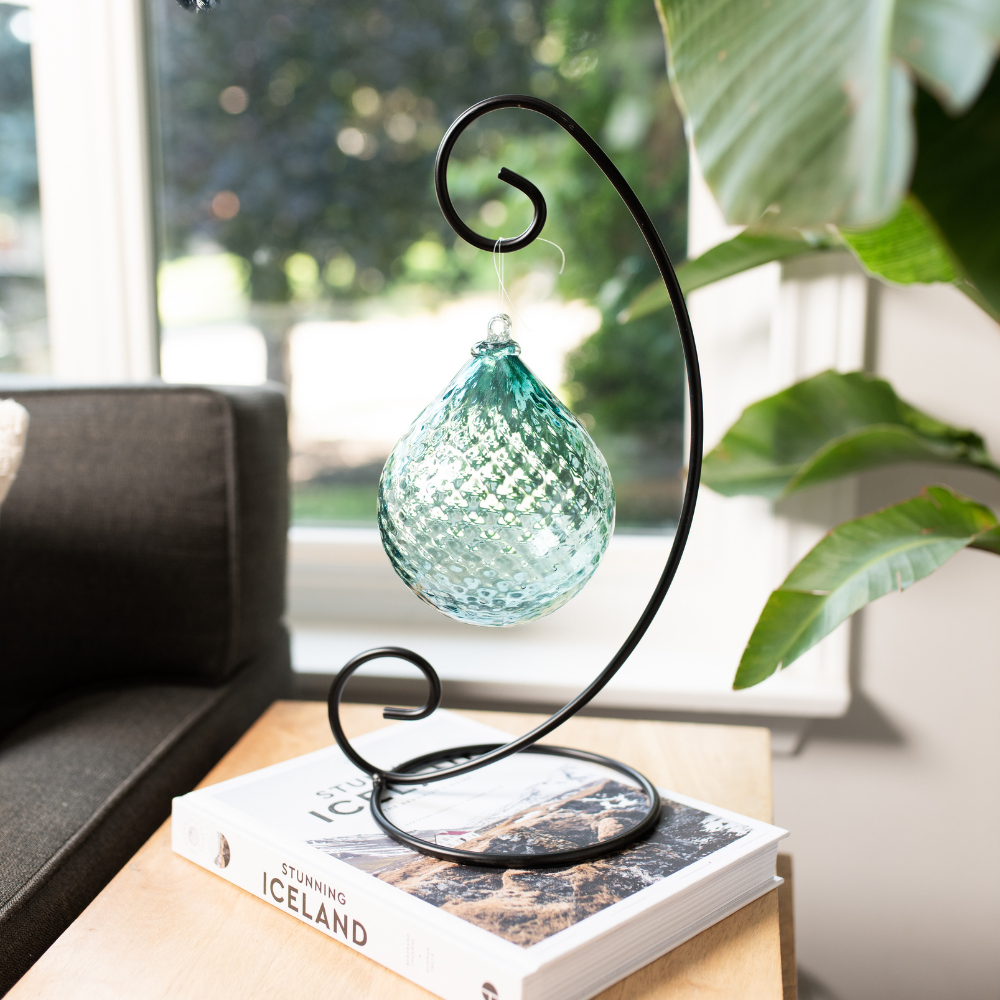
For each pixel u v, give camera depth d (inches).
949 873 40.0
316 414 48.9
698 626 43.8
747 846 21.7
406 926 18.8
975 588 38.1
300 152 47.2
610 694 40.0
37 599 33.8
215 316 48.7
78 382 35.4
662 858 21.1
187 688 34.0
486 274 46.6
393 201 46.9
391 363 48.1
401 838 21.5
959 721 39.0
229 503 33.4
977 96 14.2
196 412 33.4
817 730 40.2
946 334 37.0
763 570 41.8
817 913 41.2
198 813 23.5
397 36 45.6
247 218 48.0
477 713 33.7
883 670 39.2
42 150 47.1
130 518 33.3
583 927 18.2
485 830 22.2
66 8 45.5
